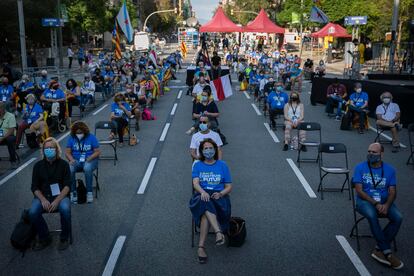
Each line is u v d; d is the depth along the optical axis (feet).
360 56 99.55
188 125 56.24
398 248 23.40
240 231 23.13
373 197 23.17
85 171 29.53
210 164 23.66
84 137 30.25
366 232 25.27
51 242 23.89
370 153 23.26
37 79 84.48
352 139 48.49
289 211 28.32
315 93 73.00
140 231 25.36
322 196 30.58
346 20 101.55
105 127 40.68
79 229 25.66
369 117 61.82
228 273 20.72
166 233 25.09
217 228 21.57
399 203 29.99
